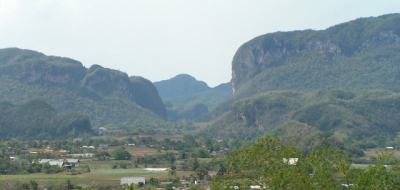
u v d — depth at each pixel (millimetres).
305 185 64000
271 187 66375
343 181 66125
